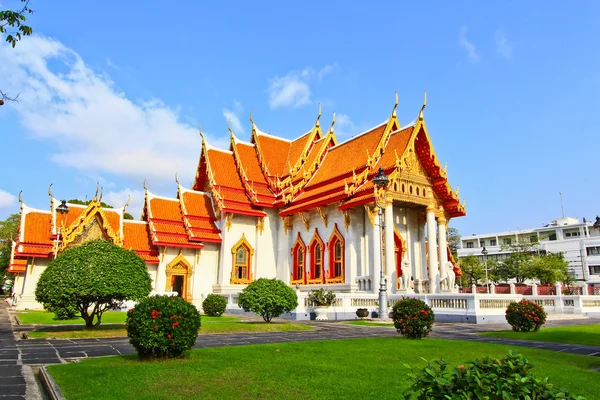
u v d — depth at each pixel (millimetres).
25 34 11336
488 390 4559
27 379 9438
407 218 39594
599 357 13062
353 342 15203
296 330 20781
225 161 46438
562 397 4480
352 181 36281
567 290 41969
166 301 12086
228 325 21531
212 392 8242
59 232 32469
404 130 37281
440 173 37531
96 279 18484
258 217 43469
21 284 46406
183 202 42875
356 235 35625
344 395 8055
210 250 42344
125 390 8305
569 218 93938
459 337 18141
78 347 14531
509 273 65375
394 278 32375
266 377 9477
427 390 4750
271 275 42812
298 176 44438
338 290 35125
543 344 16219
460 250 97625
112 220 39688
